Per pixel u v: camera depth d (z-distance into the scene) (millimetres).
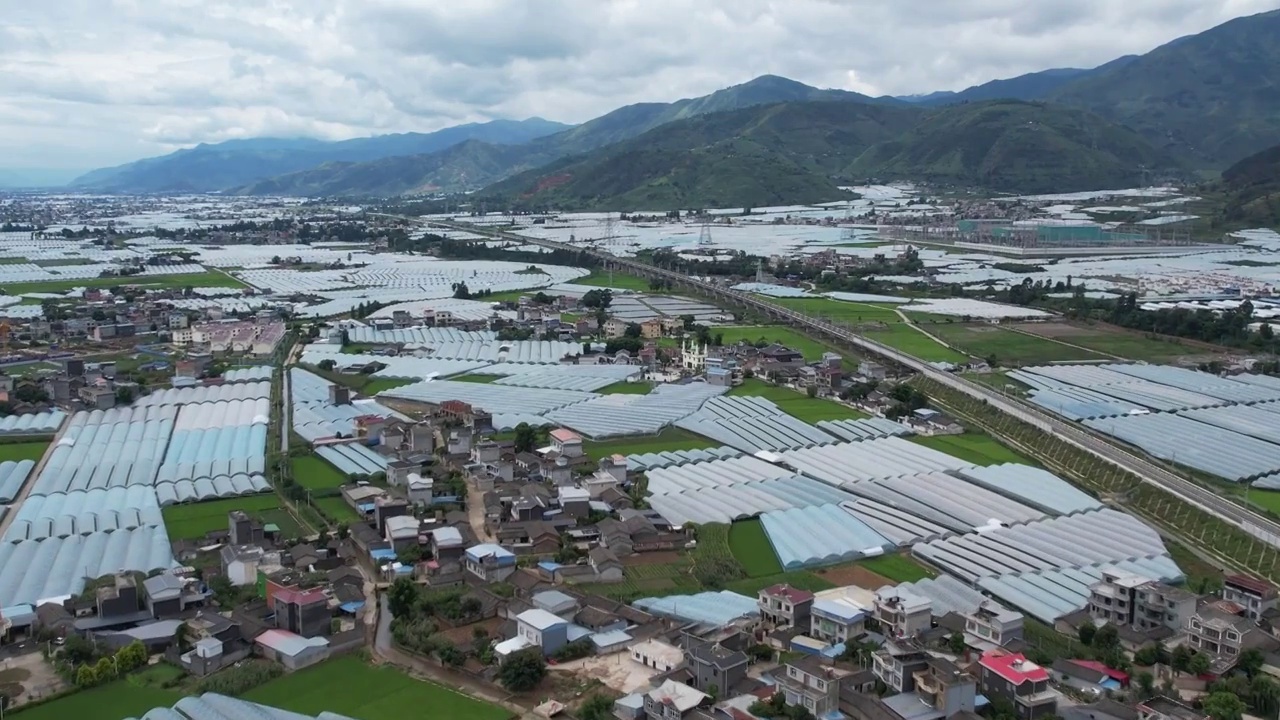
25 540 150625
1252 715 104375
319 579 136125
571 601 126812
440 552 144750
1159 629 122375
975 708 103812
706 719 98812
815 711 103312
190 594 130750
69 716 104000
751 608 129875
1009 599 134125
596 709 103500
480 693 110500
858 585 140375
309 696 109000
